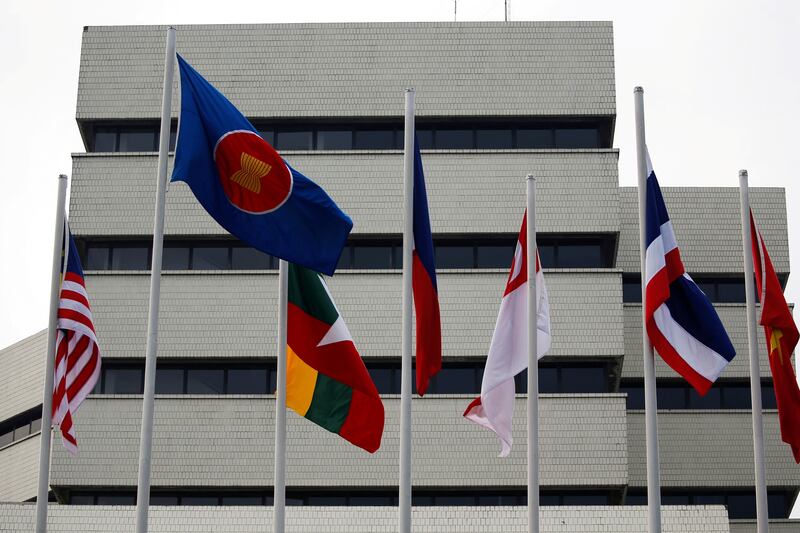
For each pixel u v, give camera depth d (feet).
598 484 171.32
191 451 172.65
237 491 173.58
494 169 183.73
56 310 98.94
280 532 92.43
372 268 182.19
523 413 174.09
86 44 189.88
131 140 188.24
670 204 200.95
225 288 179.63
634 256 198.08
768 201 202.59
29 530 147.64
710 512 147.33
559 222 182.19
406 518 89.20
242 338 177.68
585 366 178.40
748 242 107.45
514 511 148.77
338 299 178.81
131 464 172.45
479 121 188.03
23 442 195.21
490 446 172.76
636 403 193.88
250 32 190.19
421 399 174.81
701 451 189.57
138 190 184.14
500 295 179.11
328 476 172.14
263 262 182.70
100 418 174.09
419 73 188.44
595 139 188.24
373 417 96.63
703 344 96.73
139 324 178.40
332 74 188.55
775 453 190.39
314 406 96.99
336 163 184.03
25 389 199.82
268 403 174.40
